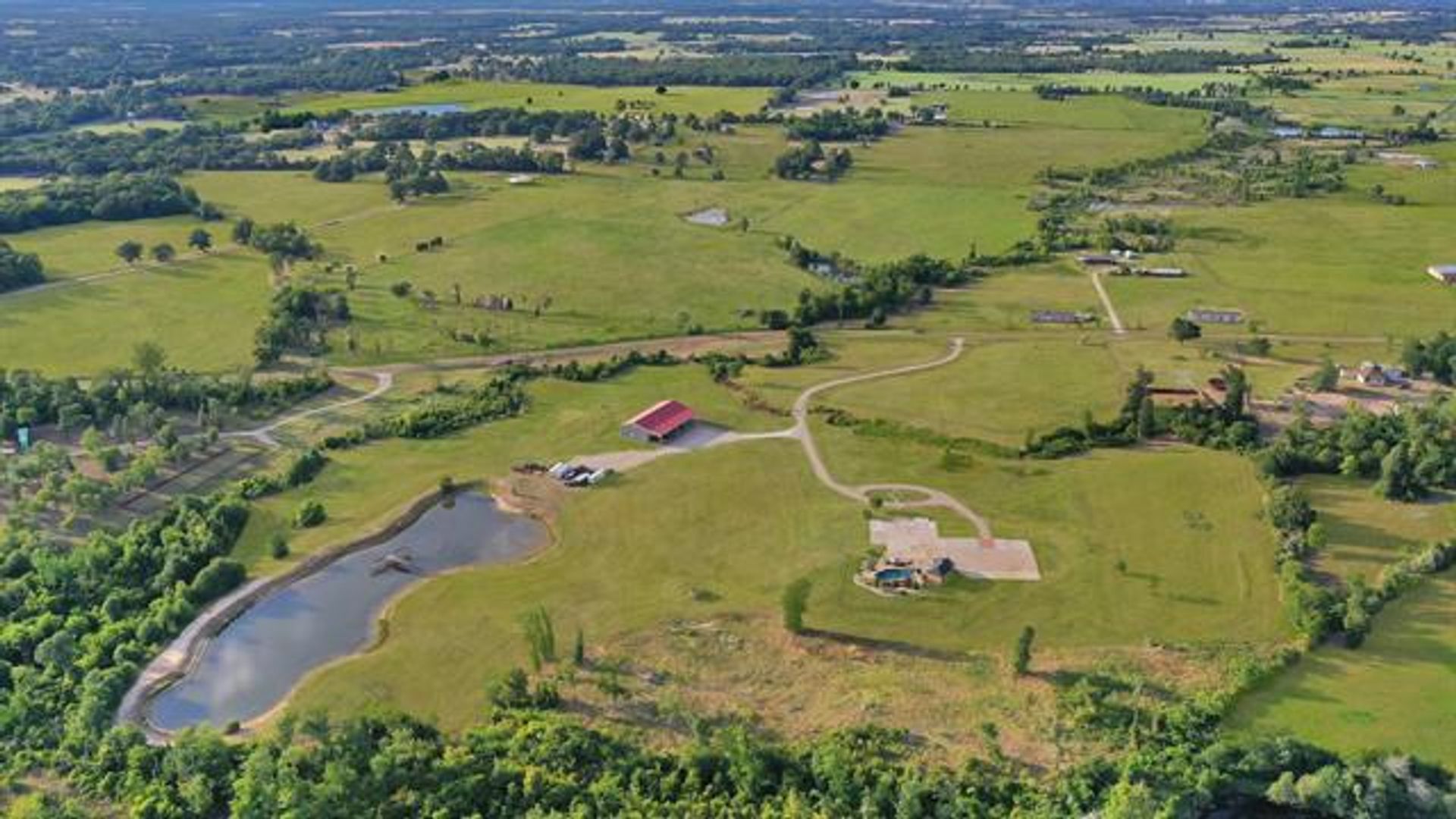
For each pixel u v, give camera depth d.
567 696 121.44
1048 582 141.00
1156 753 111.38
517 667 126.81
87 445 176.50
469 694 122.88
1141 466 170.25
